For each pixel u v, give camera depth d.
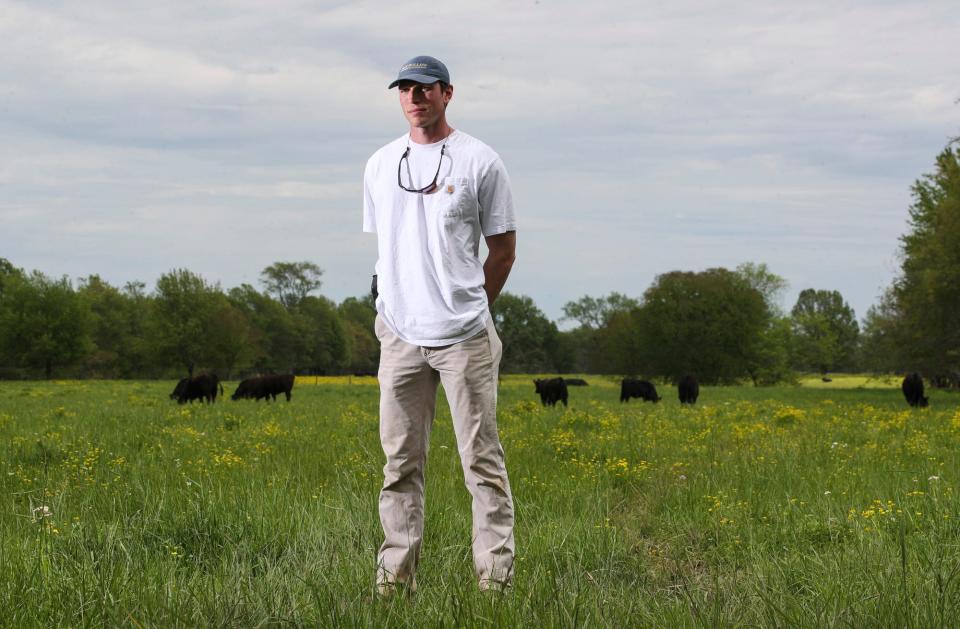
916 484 7.00
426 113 3.83
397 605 3.37
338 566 4.08
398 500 3.90
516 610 3.21
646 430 14.04
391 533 3.88
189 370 89.75
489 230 3.91
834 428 14.49
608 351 92.62
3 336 85.50
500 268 3.96
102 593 3.44
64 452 9.68
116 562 4.09
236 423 15.37
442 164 3.84
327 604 3.29
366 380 82.38
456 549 4.71
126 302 108.19
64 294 87.75
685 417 18.84
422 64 3.80
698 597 3.67
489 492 3.80
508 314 119.94
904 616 3.19
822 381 95.94
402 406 3.90
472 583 3.72
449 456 9.05
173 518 5.14
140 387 48.81
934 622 3.11
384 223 3.93
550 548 4.77
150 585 3.66
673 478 7.64
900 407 26.61
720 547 5.08
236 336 89.88
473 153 3.86
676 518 5.99
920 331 34.28
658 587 4.21
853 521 5.48
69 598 3.45
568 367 126.44
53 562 4.09
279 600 3.43
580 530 5.22
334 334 121.00
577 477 7.82
